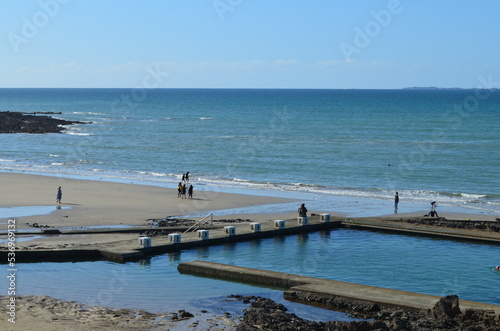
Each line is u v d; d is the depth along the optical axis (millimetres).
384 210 46594
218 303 23250
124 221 39594
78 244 32125
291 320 20844
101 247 31344
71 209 43375
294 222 39375
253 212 44438
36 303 22109
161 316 21188
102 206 44875
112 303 23016
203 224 38562
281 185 58812
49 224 37906
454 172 66625
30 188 53031
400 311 21906
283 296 24500
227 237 34969
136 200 48062
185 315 21281
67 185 55500
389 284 26844
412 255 32469
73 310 21328
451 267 29938
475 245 35125
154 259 30891
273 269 29266
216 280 26938
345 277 27984
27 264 29438
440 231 37094
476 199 52500
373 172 67062
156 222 39531
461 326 20062
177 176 64375
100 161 76562
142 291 24891
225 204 47562
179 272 28281
